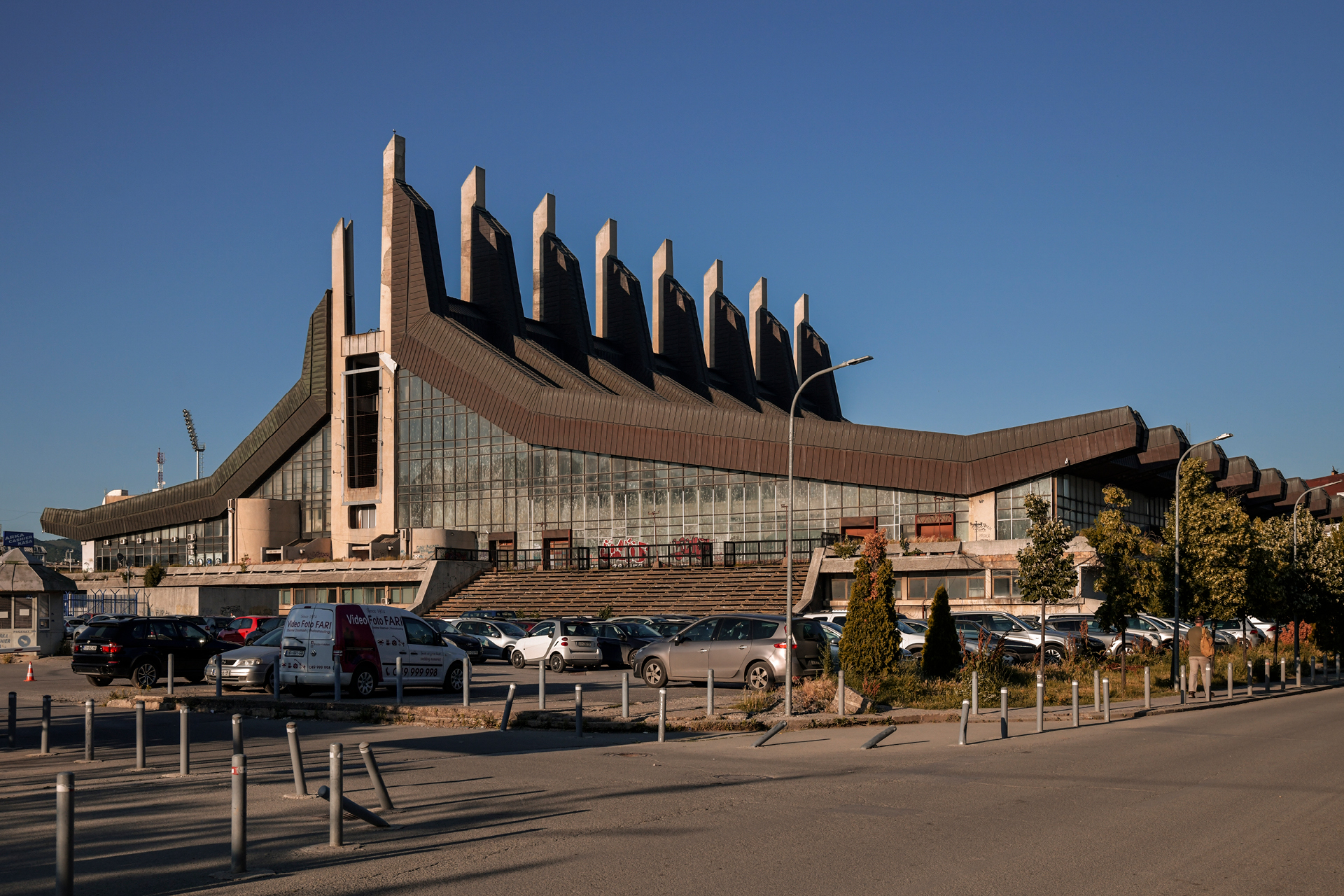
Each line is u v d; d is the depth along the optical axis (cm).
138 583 7850
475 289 8856
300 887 839
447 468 8094
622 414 7400
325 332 8569
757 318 11425
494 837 1027
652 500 7388
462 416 8088
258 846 988
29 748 1731
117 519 9825
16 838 1034
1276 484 7831
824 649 2639
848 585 5938
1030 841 1013
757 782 1390
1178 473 3431
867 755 1680
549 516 7700
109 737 1884
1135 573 3231
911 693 2480
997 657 2867
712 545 7125
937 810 1182
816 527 6794
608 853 961
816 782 1390
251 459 8775
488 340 8662
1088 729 2084
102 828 1077
